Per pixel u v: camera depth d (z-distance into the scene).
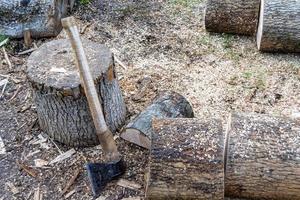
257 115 2.01
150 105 2.30
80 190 2.11
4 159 2.27
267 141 1.89
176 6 3.31
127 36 3.06
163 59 2.86
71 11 3.29
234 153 1.88
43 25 3.01
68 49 2.28
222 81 2.68
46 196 2.09
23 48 2.99
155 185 1.88
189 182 1.85
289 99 2.55
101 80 2.13
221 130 1.92
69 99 2.11
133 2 3.38
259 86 2.63
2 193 2.12
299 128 1.94
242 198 1.99
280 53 2.85
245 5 2.86
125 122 2.42
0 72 2.81
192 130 1.92
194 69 2.77
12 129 2.43
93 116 2.07
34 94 2.22
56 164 2.23
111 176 2.11
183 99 2.32
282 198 1.94
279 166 1.86
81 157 2.25
